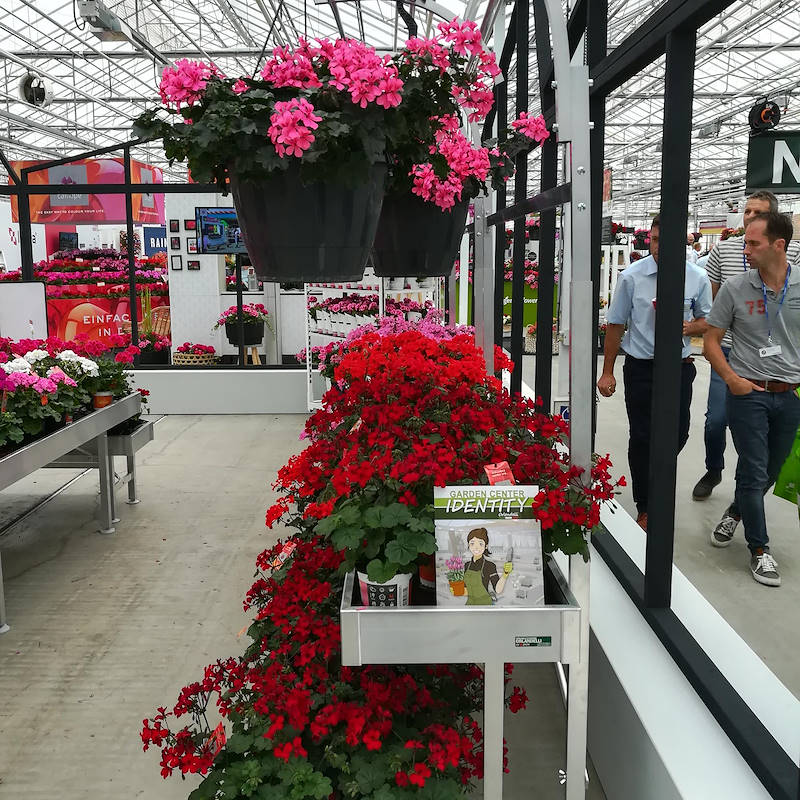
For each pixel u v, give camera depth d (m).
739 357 3.38
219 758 1.77
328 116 1.43
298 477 2.09
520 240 4.34
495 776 1.70
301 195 1.53
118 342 5.04
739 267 4.30
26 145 18.77
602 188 3.09
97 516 4.91
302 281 1.62
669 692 2.02
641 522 3.77
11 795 2.31
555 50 1.61
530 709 2.65
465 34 1.62
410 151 1.70
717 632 2.37
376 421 2.03
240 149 1.47
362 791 1.59
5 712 2.75
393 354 2.40
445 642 1.64
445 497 1.68
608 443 6.27
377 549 1.69
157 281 10.61
